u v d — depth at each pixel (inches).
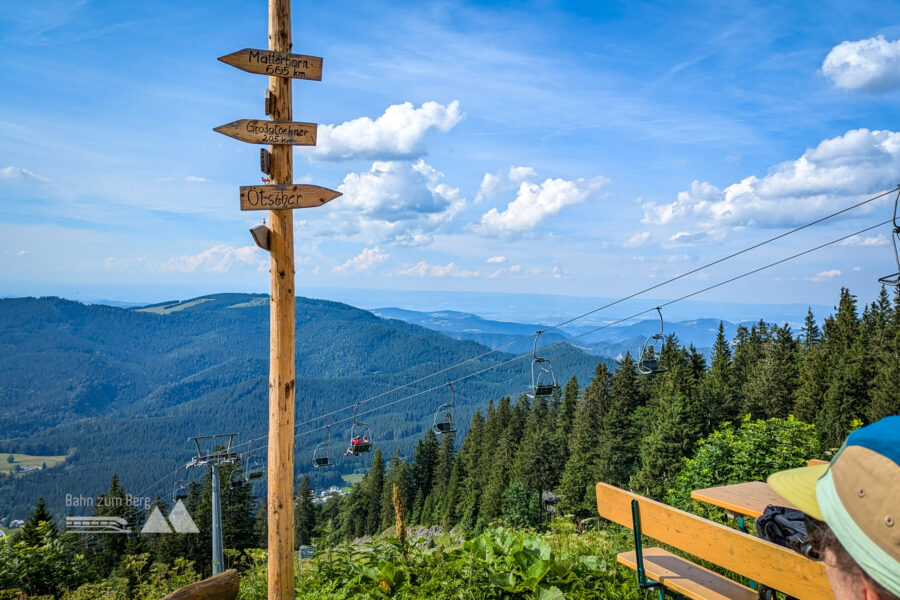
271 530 188.9
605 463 1972.2
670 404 1680.6
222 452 1143.0
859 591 34.7
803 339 2915.8
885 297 2354.8
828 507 36.9
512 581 198.7
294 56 185.2
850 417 1579.7
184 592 153.8
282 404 188.1
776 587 125.3
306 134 188.1
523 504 2038.6
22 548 386.0
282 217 187.5
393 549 235.8
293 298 190.9
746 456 358.0
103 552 1764.3
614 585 197.8
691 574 165.5
